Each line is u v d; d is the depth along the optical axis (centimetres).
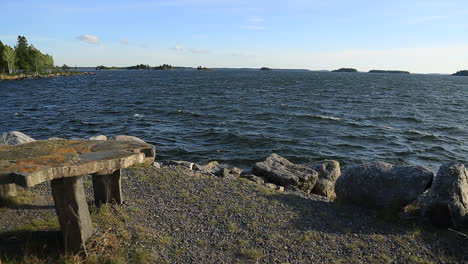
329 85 8356
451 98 5338
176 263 518
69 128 2453
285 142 2070
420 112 3525
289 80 11056
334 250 577
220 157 1745
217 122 2738
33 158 518
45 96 4850
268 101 4334
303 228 654
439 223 655
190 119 2873
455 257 563
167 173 958
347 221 694
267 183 988
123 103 4003
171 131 2356
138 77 12581
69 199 497
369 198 748
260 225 657
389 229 658
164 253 542
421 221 679
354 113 3353
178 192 814
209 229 634
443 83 11456
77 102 4094
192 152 1820
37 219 621
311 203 793
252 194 826
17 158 518
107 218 632
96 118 2891
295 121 2820
